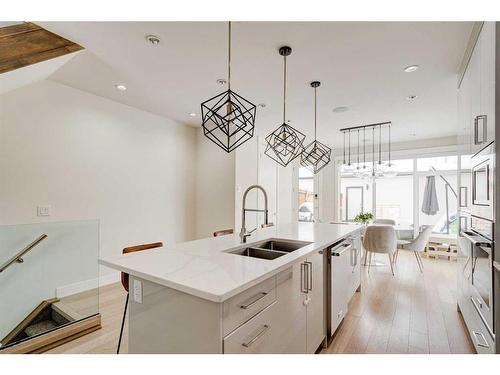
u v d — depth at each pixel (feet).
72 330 7.39
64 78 9.80
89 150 11.22
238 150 15.23
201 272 4.30
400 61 8.36
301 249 6.08
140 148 13.29
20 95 9.29
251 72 9.18
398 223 20.81
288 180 20.26
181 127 15.61
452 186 18.74
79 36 7.18
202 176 16.24
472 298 7.04
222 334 3.56
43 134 9.84
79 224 9.21
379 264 15.87
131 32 6.97
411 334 7.79
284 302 5.05
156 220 14.05
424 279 13.04
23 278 8.14
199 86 10.39
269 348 4.54
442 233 19.03
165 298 4.14
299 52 7.87
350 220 22.76
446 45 7.45
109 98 11.80
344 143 20.81
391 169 17.10
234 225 14.84
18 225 8.10
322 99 11.71
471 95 7.39
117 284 12.03
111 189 12.01
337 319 7.72
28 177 9.48
